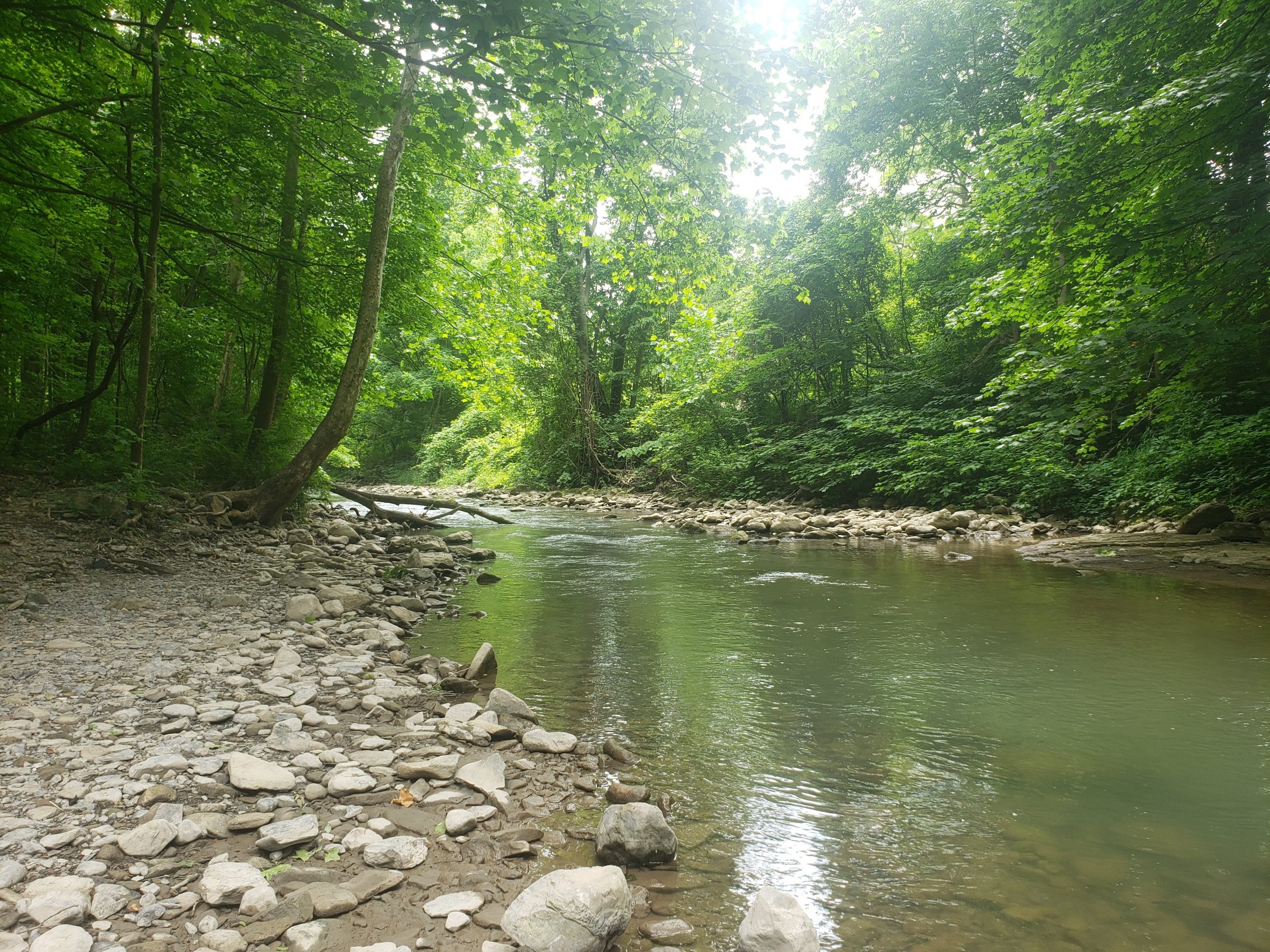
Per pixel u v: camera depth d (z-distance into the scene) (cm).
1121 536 1042
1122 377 884
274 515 895
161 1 650
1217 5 885
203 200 949
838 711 368
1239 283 836
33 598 480
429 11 508
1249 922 195
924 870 221
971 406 1661
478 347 1255
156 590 554
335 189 1037
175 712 312
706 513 1619
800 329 2102
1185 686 404
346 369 898
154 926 175
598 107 689
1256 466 1062
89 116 714
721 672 436
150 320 759
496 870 213
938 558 973
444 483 3219
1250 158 933
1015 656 470
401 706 354
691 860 226
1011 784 284
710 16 567
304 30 781
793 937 171
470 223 1462
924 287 1969
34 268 881
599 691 397
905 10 1792
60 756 262
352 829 229
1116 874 219
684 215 1060
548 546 1108
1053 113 1257
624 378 2661
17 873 186
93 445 977
